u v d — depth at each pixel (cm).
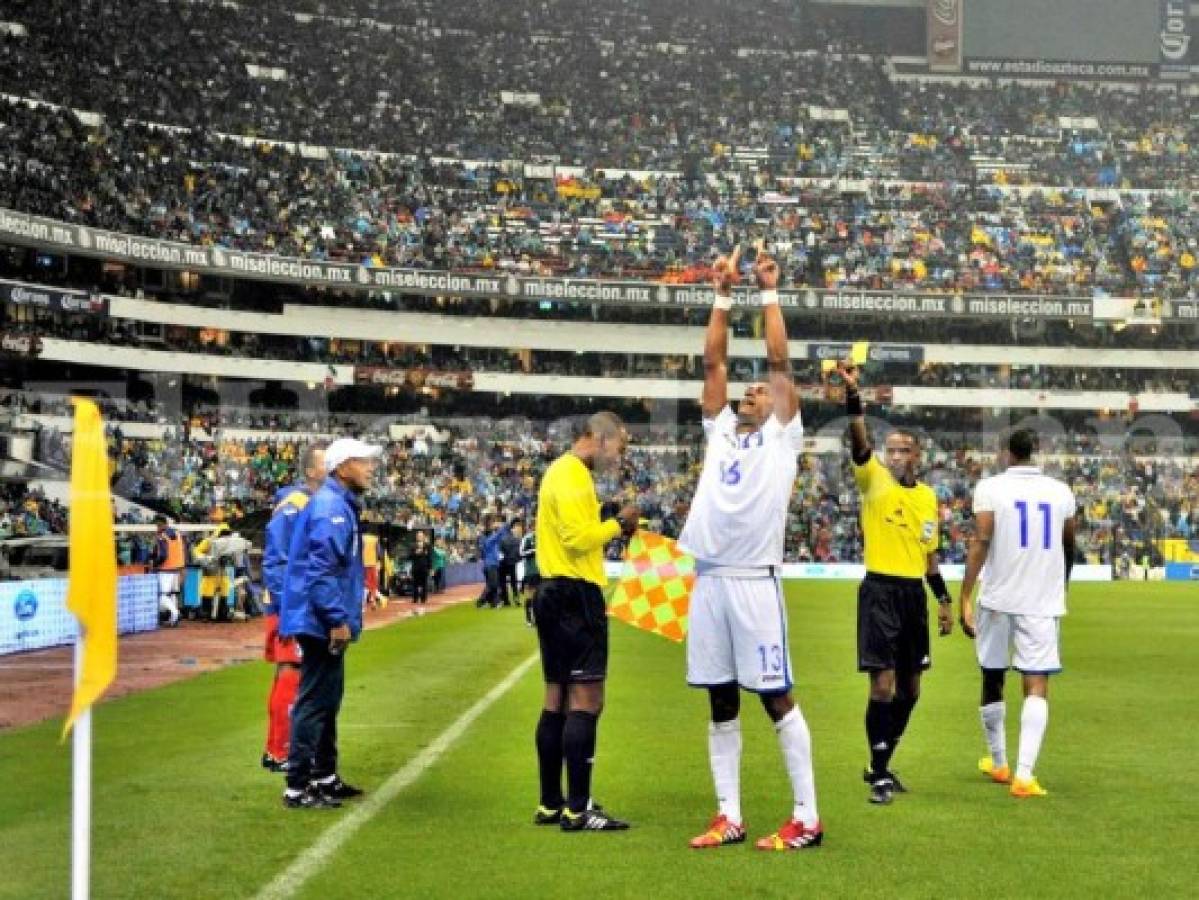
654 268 6312
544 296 5984
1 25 5441
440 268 6028
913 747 1107
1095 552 5678
